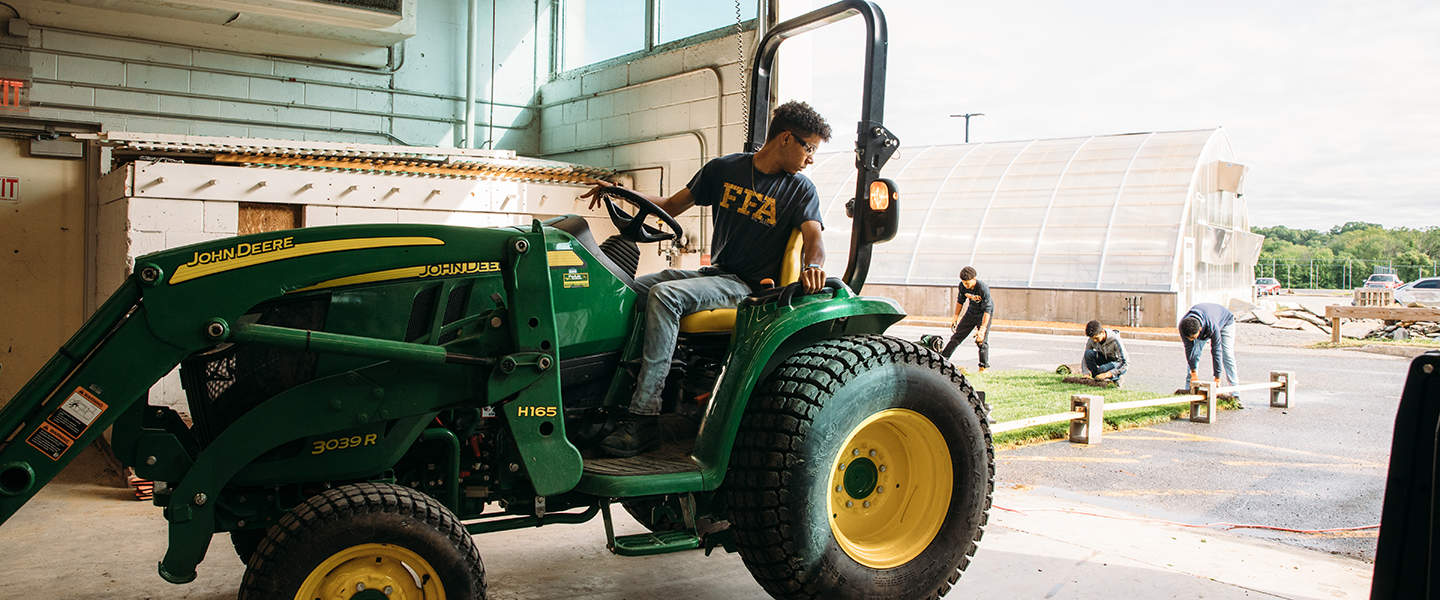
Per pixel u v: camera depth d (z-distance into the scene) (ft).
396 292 9.87
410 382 9.79
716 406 10.80
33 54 23.47
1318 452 25.09
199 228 20.21
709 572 13.64
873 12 12.07
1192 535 16.16
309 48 26.78
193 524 9.13
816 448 10.78
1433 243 295.07
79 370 9.02
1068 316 76.23
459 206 22.71
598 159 27.99
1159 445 25.99
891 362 11.59
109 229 22.06
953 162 96.07
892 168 98.02
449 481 10.35
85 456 21.29
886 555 11.64
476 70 29.12
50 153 24.29
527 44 30.19
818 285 11.24
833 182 98.17
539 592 12.62
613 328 11.14
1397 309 61.46
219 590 12.59
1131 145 87.76
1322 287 190.70
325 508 8.91
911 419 11.78
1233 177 86.43
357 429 9.69
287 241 9.51
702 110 24.17
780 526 10.67
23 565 13.61
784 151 12.03
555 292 10.64
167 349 9.10
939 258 84.89
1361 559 15.37
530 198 23.72
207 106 25.55
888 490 12.14
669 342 10.98
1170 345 61.26
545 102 30.37
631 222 12.17
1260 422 30.22
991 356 51.19
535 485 10.07
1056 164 88.12
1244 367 47.91
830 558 10.96
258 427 9.29
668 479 10.29
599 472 10.43
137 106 24.79
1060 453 24.73
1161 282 73.92
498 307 10.21
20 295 24.58
